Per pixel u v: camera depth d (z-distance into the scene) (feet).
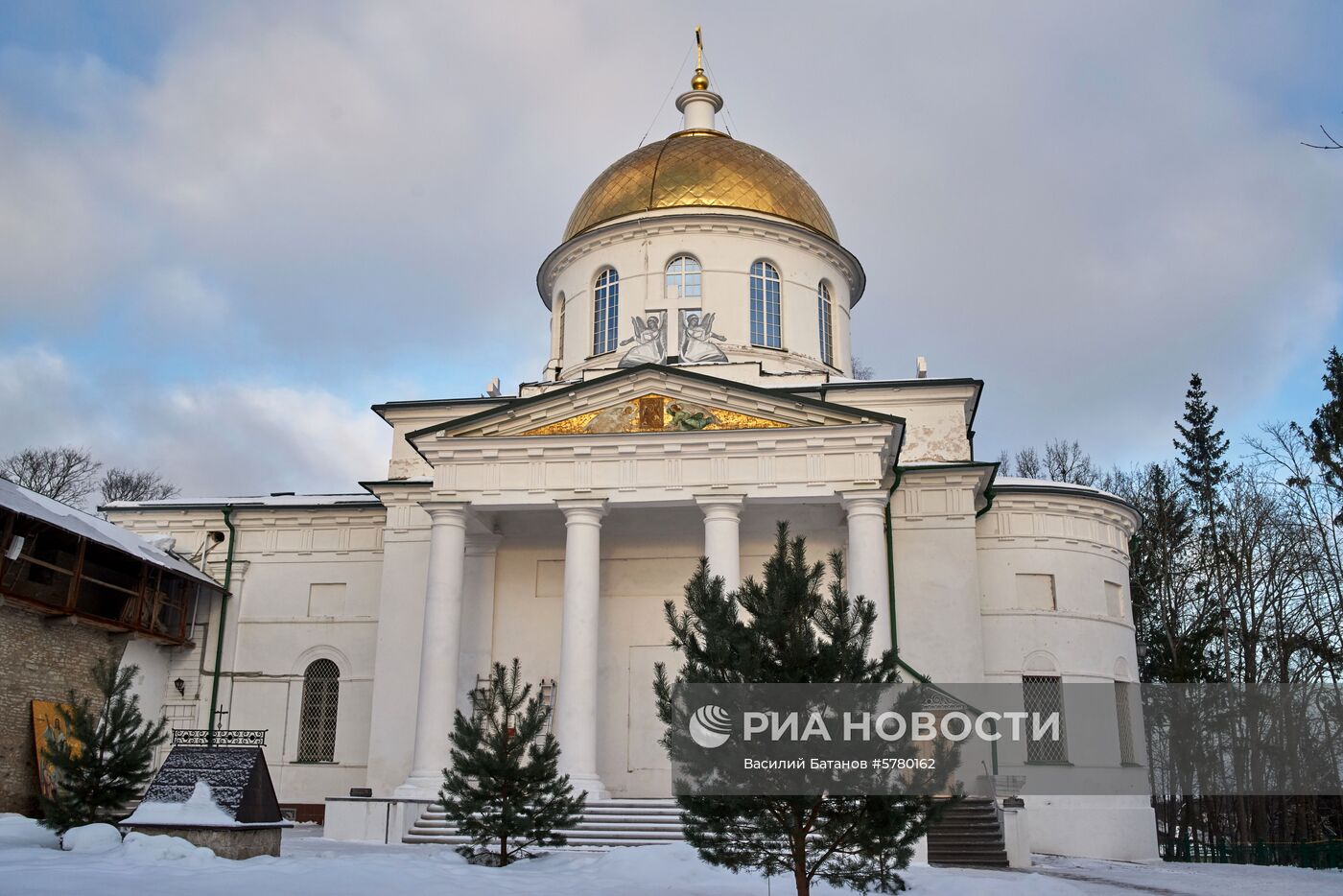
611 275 124.57
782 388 111.14
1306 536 144.66
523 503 96.27
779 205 124.88
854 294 136.67
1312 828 148.77
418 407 115.75
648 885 60.95
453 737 69.05
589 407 98.02
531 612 106.63
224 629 119.03
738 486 93.91
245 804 66.90
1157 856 105.29
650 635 105.29
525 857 69.97
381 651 106.22
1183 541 171.53
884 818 45.65
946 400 109.81
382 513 120.67
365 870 60.64
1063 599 108.37
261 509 122.31
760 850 47.21
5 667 95.50
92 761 72.33
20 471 209.97
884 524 93.71
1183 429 182.19
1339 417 133.18
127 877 52.80
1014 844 83.10
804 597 48.06
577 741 90.27
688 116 139.54
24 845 69.26
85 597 109.29
